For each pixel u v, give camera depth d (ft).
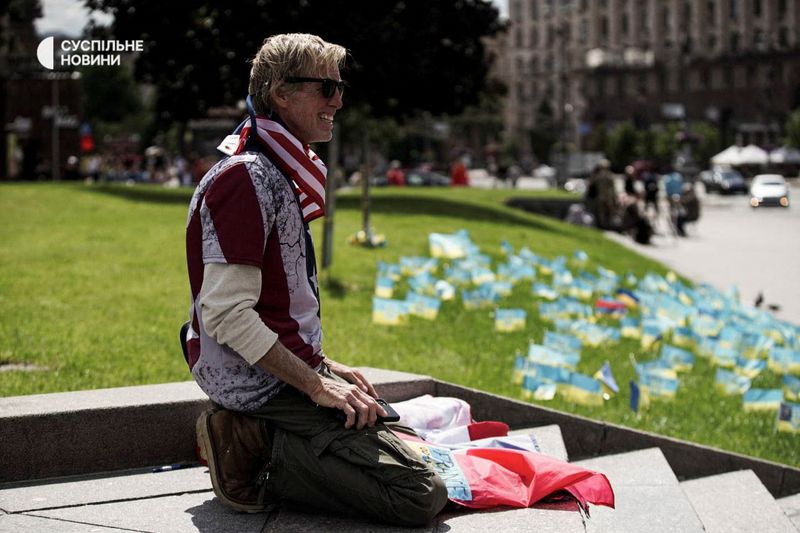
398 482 10.49
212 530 10.53
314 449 10.53
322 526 10.67
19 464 12.73
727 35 346.95
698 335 32.53
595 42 376.27
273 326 10.53
